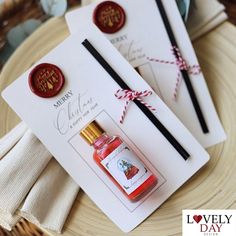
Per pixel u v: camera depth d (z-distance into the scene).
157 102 0.39
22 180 0.38
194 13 0.45
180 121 0.40
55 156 0.38
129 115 0.39
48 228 0.39
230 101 0.43
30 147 0.39
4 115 0.44
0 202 0.38
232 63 0.44
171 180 0.39
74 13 0.42
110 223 0.39
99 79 0.39
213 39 0.45
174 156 0.39
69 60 0.39
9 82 0.45
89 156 0.38
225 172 0.40
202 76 0.42
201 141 0.42
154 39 0.42
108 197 0.38
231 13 0.49
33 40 0.46
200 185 0.40
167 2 0.42
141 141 0.39
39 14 0.50
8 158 0.39
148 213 0.39
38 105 0.38
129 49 0.42
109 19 0.42
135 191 0.36
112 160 0.36
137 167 0.36
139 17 0.42
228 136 0.42
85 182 0.39
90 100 0.39
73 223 0.39
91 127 0.36
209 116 0.42
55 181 0.40
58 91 0.38
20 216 0.39
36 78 0.38
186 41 0.42
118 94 0.39
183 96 0.42
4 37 0.50
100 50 0.39
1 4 0.49
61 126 0.38
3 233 0.45
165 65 0.42
